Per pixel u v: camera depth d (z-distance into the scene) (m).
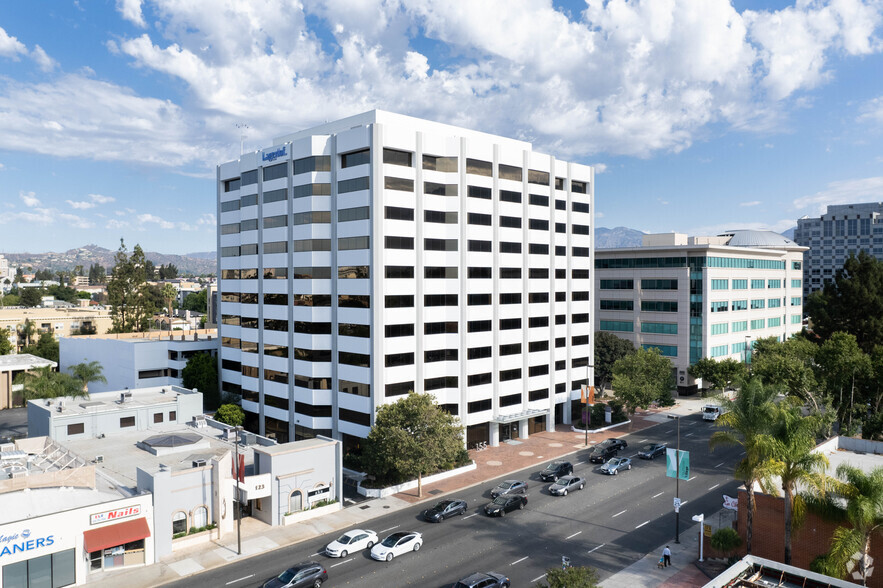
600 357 96.88
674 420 85.75
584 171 84.81
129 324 138.38
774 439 35.19
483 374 71.06
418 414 53.81
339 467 52.12
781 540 38.78
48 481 41.44
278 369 72.31
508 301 73.75
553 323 79.81
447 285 68.69
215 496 45.50
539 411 76.38
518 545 43.56
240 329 79.25
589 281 86.50
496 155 72.19
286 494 48.41
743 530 40.69
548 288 79.19
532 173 76.81
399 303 64.50
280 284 71.75
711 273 104.44
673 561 40.69
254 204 76.12
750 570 31.11
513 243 74.38
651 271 110.00
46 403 62.91
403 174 65.00
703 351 103.69
